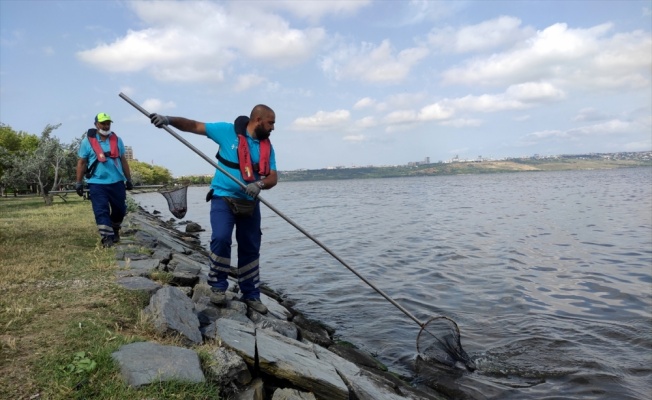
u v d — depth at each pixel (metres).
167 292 4.56
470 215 27.17
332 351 5.93
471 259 13.38
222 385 3.42
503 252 14.46
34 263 6.50
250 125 5.38
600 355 6.33
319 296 9.39
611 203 33.44
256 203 5.61
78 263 6.64
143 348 3.46
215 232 5.39
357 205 39.09
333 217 28.11
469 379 5.75
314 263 12.89
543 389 5.45
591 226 20.61
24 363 3.25
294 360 4.02
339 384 3.87
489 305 8.76
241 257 5.89
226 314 5.07
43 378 3.06
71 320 4.07
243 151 5.28
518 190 58.53
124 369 3.18
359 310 8.45
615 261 12.83
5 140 46.50
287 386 3.82
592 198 39.38
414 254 14.36
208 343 4.00
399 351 6.60
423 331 6.32
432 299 9.19
